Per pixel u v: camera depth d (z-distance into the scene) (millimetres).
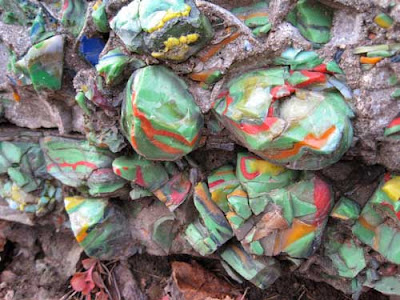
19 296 191
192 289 166
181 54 120
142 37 119
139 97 121
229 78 127
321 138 115
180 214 155
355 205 136
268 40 121
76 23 145
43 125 173
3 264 202
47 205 179
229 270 160
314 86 121
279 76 122
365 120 119
